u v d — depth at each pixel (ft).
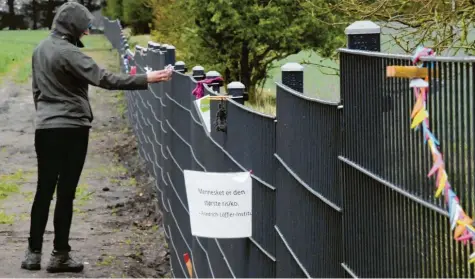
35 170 48.96
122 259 28.94
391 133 10.34
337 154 12.41
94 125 68.74
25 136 62.13
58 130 24.22
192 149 24.82
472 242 8.21
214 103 21.13
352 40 12.03
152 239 32.71
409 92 9.80
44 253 28.32
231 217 17.20
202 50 63.00
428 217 9.32
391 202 10.38
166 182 32.86
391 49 29.66
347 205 12.05
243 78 61.52
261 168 16.89
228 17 58.54
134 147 56.65
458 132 8.52
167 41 76.84
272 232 16.26
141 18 141.90
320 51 56.65
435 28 28.35
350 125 11.85
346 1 32.12
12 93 87.45
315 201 13.55
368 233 11.21
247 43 60.75
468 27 27.45
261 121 16.80
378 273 10.89
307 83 41.14
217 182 17.24
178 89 28.76
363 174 11.34
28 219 34.91
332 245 12.76
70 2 24.82
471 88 8.24
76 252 29.71
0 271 25.54
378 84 10.73
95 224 34.94
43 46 24.45
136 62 58.59
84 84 24.62
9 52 140.15
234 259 18.90
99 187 43.55
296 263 14.64
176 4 68.44
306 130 13.92
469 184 8.32
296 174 14.53
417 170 9.60
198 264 23.35
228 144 19.67
